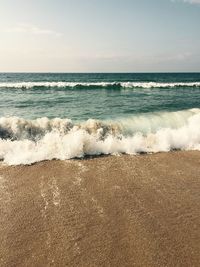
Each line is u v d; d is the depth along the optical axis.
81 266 3.32
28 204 4.56
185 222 4.16
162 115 10.80
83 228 3.98
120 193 4.95
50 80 44.91
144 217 4.25
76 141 6.98
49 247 3.62
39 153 6.61
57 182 5.33
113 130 8.61
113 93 21.70
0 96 18.80
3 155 6.53
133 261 3.39
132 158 6.66
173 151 7.28
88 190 5.05
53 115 11.83
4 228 3.96
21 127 8.03
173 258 3.45
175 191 5.08
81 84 27.52
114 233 3.88
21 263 3.35
